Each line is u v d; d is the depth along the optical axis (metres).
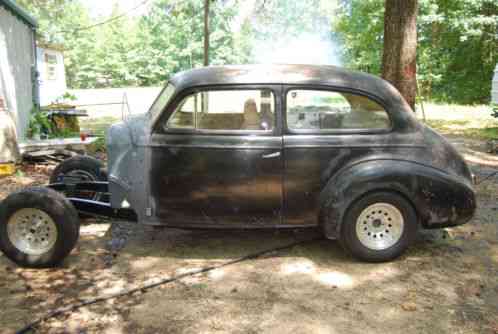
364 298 3.85
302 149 4.32
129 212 4.68
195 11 45.00
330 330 3.38
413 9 7.29
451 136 12.30
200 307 3.69
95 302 3.74
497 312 3.65
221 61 44.78
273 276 4.24
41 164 8.77
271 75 4.42
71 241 4.29
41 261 4.30
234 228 4.48
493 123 14.66
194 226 4.48
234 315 3.57
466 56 22.86
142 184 4.41
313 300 3.81
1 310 3.64
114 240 5.11
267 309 3.66
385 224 4.44
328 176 4.38
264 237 5.20
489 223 5.70
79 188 5.32
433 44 22.41
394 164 4.29
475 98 21.92
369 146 4.36
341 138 4.34
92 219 5.76
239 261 4.56
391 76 7.49
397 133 4.42
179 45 45.75
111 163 4.46
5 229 4.27
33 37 11.55
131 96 29.14
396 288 4.02
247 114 4.38
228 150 4.30
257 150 4.30
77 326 3.41
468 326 3.45
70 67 45.59
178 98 4.34
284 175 4.34
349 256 4.69
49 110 11.95
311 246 4.95
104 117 17.97
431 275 4.28
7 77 9.73
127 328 3.39
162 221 4.47
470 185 4.51
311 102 4.36
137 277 4.21
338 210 4.28
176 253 4.77
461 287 4.05
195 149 4.30
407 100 7.47
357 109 4.41
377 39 22.89
